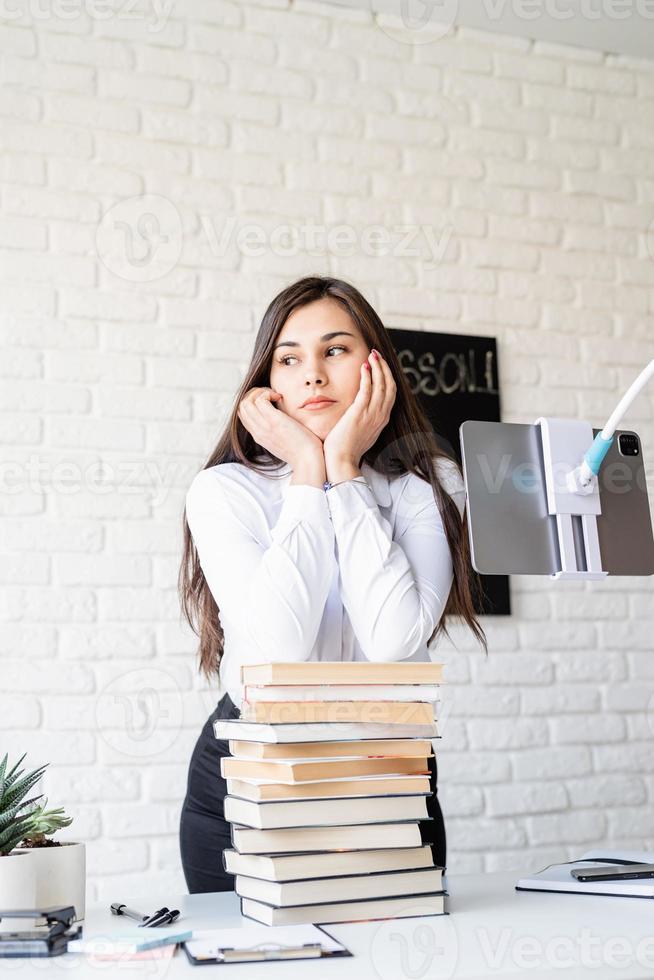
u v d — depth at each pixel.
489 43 2.84
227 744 1.33
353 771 0.90
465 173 2.74
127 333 2.38
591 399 2.74
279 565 1.16
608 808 2.55
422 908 0.89
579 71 2.92
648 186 2.93
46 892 0.90
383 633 1.17
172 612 2.31
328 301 1.33
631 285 2.85
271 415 1.27
